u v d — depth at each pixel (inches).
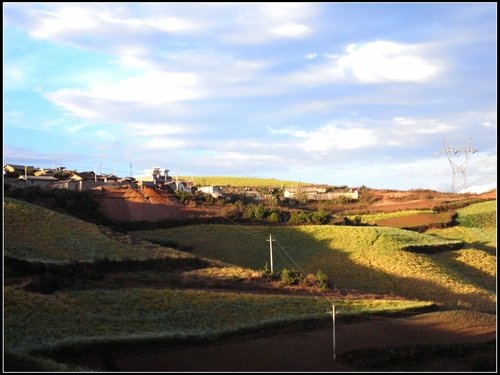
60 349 1428.4
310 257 3129.9
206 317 1771.7
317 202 5905.5
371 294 2347.4
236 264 2979.8
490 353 1608.0
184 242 3248.0
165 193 4311.0
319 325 1811.0
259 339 1673.2
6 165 4446.4
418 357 1585.9
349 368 1489.9
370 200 5807.1
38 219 2571.4
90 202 3511.3
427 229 4111.7
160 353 1524.4
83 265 2138.3
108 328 1619.1
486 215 4328.3
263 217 3900.1
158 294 1915.6
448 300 2522.1
